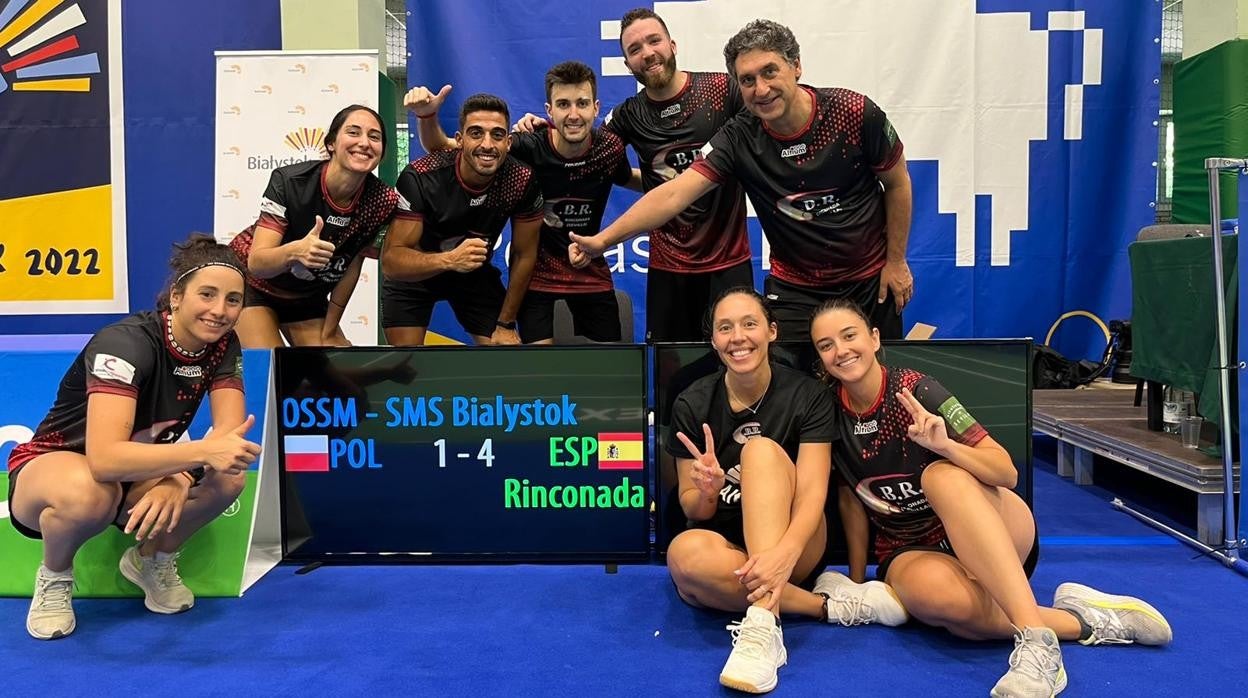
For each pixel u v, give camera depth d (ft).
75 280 14.17
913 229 14.70
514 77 14.26
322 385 7.77
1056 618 5.85
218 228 13.26
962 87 14.34
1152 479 11.27
